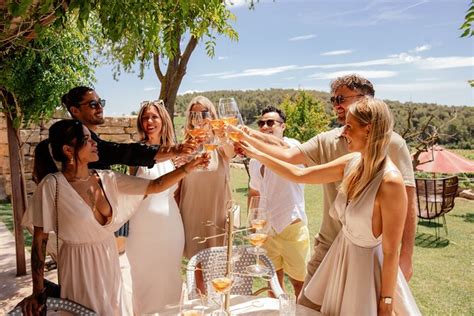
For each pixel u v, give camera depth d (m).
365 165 1.84
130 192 2.29
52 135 2.09
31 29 2.46
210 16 3.55
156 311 2.04
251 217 2.08
